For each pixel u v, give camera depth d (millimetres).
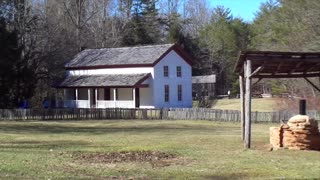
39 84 60969
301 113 23234
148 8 82750
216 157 15812
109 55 59375
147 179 11391
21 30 53438
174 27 80500
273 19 47094
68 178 11359
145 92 54719
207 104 66000
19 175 11742
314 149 18109
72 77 60062
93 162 14477
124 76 55312
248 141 18984
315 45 38781
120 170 12766
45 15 61188
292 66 19922
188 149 18469
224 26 88188
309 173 12172
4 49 47062
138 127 35375
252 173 12234
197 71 84375
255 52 17984
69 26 70688
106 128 34250
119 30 77938
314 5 39781
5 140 23594
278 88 45812
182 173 12273
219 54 86000
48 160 14812
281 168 13117
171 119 44375
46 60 58625
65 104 58531
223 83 85688
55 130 31984
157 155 16234
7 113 43594
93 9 75812
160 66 54875
